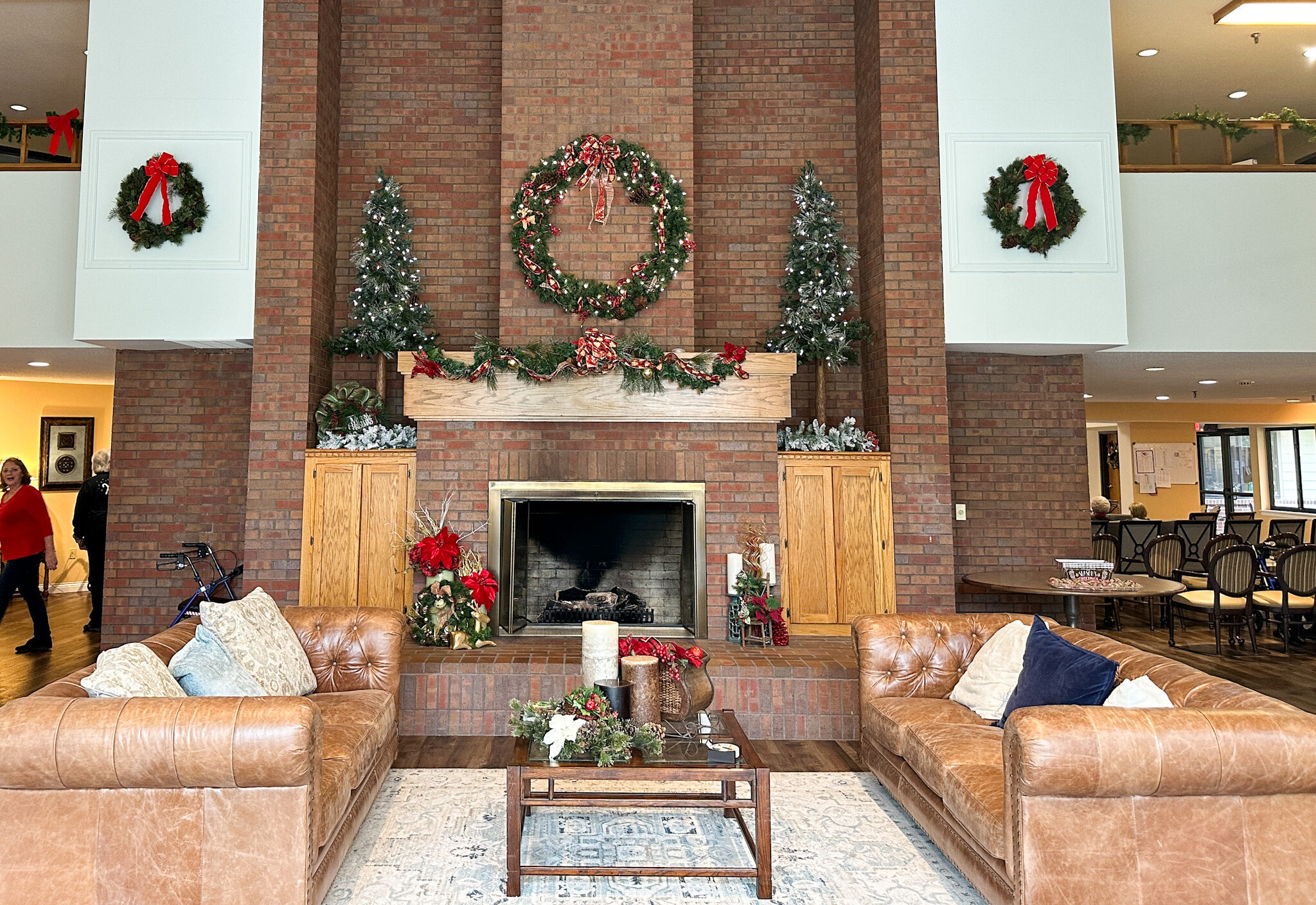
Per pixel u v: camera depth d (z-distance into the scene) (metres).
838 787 3.74
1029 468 6.38
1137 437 13.37
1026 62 5.75
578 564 5.41
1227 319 6.16
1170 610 7.14
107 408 10.36
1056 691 2.85
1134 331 6.13
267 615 3.54
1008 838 2.32
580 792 3.31
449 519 5.25
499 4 6.21
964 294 5.66
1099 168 5.73
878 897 2.73
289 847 2.28
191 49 5.61
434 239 6.11
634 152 5.39
